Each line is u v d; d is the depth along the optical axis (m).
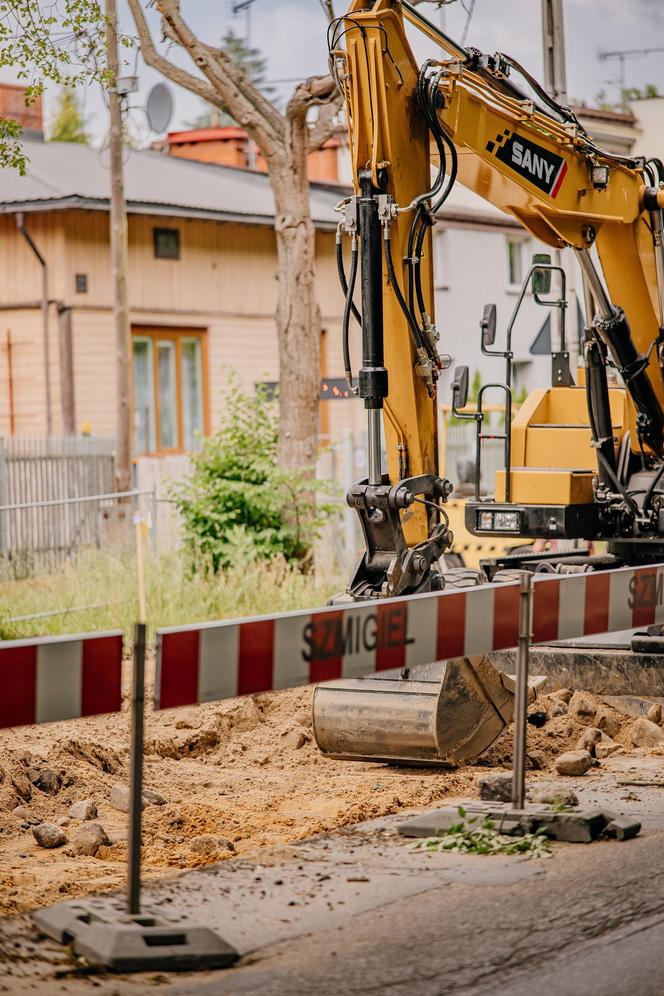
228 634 7.42
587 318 14.20
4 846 9.14
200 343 40.81
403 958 6.74
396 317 11.72
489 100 12.41
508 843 8.66
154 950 6.66
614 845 8.73
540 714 12.30
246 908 7.53
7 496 27.28
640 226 14.11
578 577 9.72
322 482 21.84
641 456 14.41
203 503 21.47
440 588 11.86
